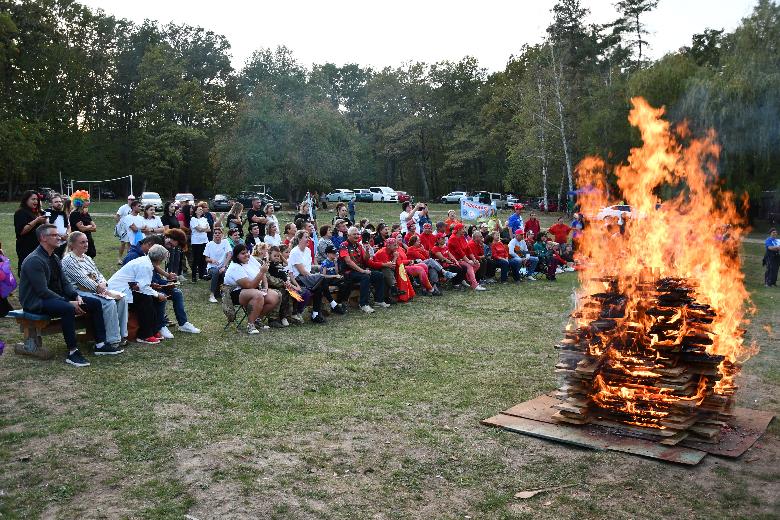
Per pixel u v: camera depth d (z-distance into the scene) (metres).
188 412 6.33
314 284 10.96
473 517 4.40
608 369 5.96
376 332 10.27
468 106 65.31
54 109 57.16
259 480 4.85
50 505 4.47
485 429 6.05
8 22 44.53
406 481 4.92
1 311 10.25
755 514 4.47
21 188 60.62
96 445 5.47
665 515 4.45
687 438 5.75
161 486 4.74
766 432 6.04
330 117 50.00
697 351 5.75
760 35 24.20
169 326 10.06
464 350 9.11
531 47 54.91
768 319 11.91
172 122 60.97
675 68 27.98
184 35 69.12
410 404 6.74
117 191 65.88
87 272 8.29
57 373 7.49
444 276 14.79
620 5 43.66
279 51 55.78
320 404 6.68
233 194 51.81
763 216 33.62
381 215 44.34
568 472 5.12
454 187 74.75
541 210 50.69
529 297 14.12
